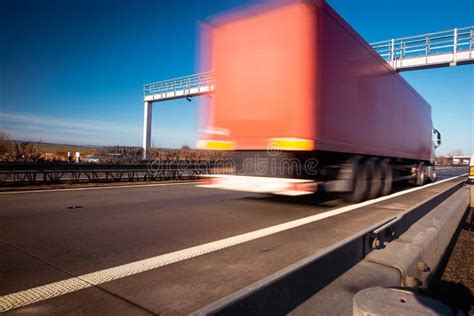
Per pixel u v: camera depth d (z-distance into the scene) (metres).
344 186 8.52
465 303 4.34
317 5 6.96
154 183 14.96
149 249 4.53
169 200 9.38
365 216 7.10
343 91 7.96
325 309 1.97
